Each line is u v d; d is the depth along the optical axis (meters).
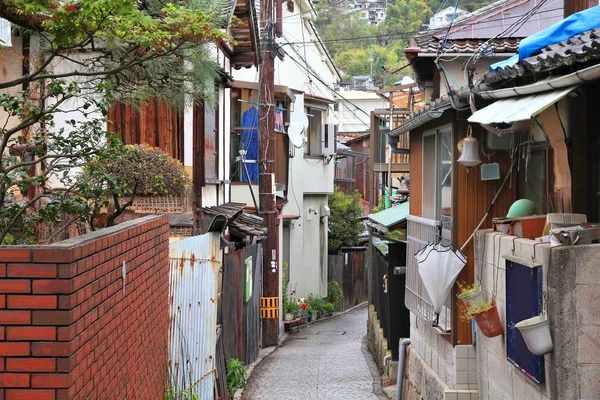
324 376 15.73
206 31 5.86
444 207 10.43
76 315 3.65
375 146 21.56
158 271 6.41
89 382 3.91
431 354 11.46
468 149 8.95
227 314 12.85
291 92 23.45
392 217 16.58
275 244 19.39
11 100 6.16
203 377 8.98
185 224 10.53
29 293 3.53
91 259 3.94
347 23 39.38
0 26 8.01
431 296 8.97
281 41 29.88
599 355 5.37
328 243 31.28
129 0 5.00
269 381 15.02
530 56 7.40
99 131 7.02
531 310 5.86
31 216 6.61
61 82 6.20
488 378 7.43
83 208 6.32
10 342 3.53
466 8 23.47
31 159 7.93
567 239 5.50
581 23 7.34
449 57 13.77
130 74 6.87
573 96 6.98
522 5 15.01
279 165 23.53
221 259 12.02
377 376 15.91
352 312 30.72
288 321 23.72
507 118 6.05
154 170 9.91
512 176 9.37
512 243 6.58
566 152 6.92
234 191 21.67
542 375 5.71
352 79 45.53
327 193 29.44
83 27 5.30
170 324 8.97
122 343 4.77
